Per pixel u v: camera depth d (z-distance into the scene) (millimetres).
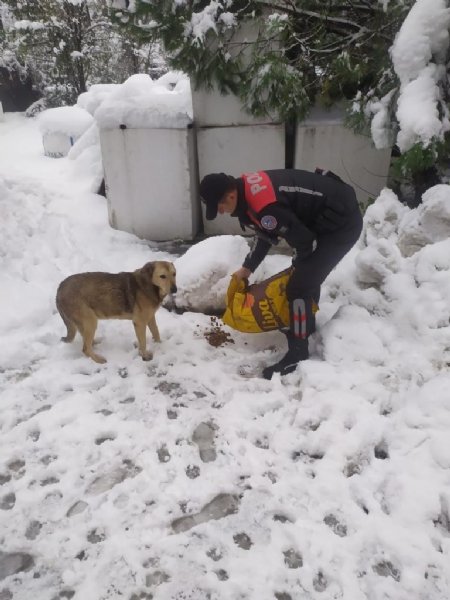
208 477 2414
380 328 3295
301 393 2945
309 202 2783
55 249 4961
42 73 14461
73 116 9211
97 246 5121
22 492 2352
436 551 1989
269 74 4379
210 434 2713
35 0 12617
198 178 5469
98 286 3168
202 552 2045
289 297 3068
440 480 2248
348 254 4168
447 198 3545
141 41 4695
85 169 7410
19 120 13648
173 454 2555
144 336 3314
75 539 2111
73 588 1926
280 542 2080
